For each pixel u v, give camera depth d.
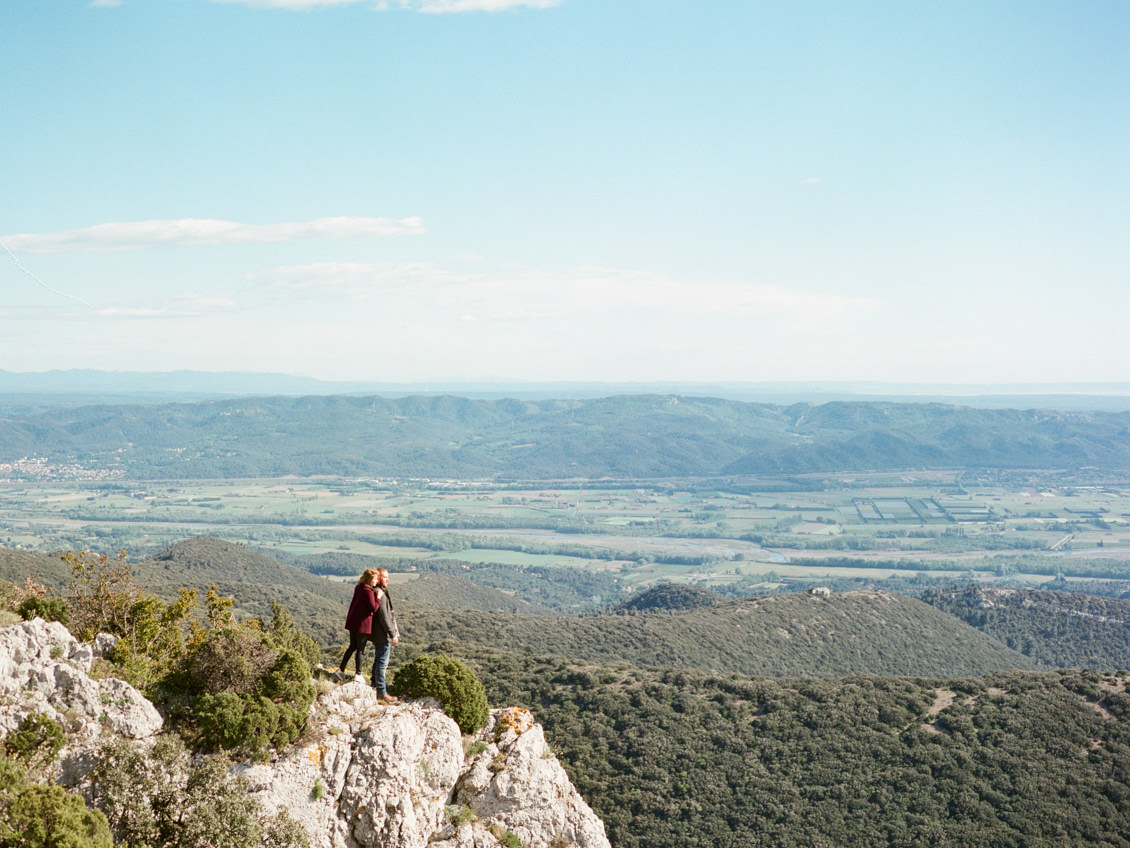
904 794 98.94
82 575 36.06
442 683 28.20
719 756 106.25
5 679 22.52
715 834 95.00
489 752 28.16
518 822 27.28
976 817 94.81
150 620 34.78
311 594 199.88
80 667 24.19
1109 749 102.50
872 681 121.50
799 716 112.25
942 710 112.88
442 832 26.12
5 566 165.50
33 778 21.34
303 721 25.33
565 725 113.38
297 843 22.98
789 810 97.38
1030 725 107.31
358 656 28.36
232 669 25.19
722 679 124.19
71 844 19.70
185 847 22.06
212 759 23.55
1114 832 91.12
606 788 102.44
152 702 24.84
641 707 115.00
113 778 22.14
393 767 25.41
